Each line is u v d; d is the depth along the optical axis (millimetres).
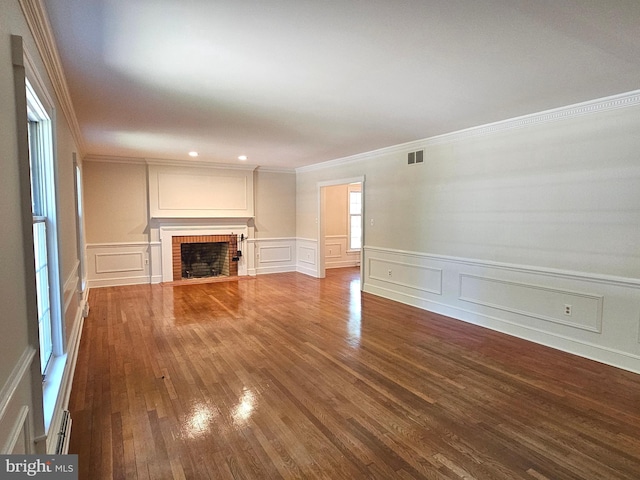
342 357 3521
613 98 3201
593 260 3434
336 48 2312
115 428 2350
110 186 6668
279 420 2455
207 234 7516
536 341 3914
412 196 5383
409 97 3254
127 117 3891
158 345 3816
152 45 2262
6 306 1244
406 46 2279
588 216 3449
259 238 8188
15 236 1396
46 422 1800
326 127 4371
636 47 2271
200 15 1920
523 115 3850
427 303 5223
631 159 3154
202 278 7449
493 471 1974
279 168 8258
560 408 2609
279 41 2219
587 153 3430
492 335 4145
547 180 3746
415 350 3697
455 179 4715
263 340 3973
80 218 4723
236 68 2613
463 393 2826
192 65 2564
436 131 4613
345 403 2678
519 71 2666
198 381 3014
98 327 4398
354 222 9578
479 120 4074
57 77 2516
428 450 2150
